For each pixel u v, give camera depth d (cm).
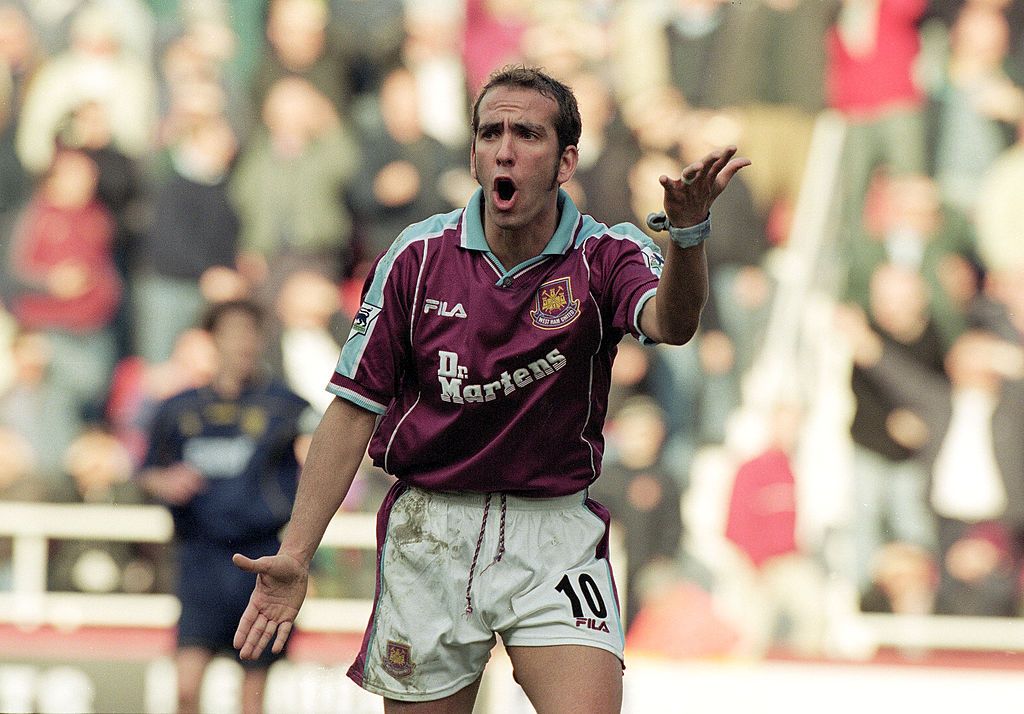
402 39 3056
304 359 2927
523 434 1119
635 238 1115
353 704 2470
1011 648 2794
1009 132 3100
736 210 3042
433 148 3022
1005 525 2891
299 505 1121
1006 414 2928
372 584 2845
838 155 3086
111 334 2962
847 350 2994
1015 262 3025
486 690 2506
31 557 2814
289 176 2988
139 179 3022
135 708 2597
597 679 1105
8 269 2959
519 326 1096
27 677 2595
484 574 1140
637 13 3097
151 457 2133
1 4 3064
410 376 1140
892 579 2859
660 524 2781
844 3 3114
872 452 2941
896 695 2692
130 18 3083
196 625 2105
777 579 2792
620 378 2883
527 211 1080
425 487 1155
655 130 3036
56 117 3019
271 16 3048
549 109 1084
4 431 2889
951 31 3131
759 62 3088
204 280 2952
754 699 2692
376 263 1141
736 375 2962
